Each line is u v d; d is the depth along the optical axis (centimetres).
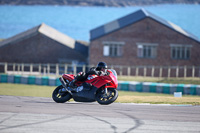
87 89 3872
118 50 17288
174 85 9725
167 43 17425
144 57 17375
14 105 3841
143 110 3734
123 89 10112
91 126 2756
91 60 17088
